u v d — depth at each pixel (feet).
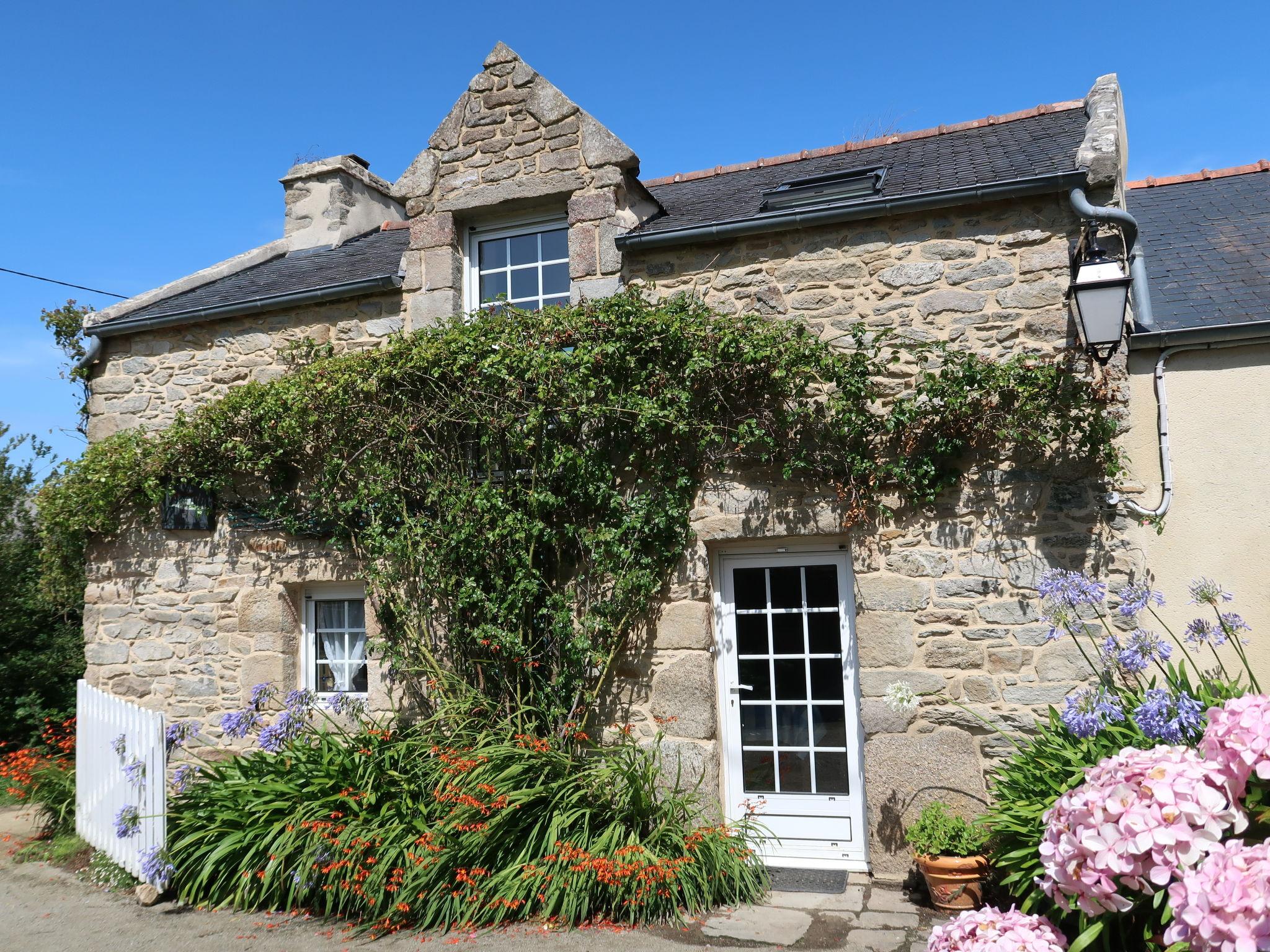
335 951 14.38
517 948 14.11
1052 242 17.29
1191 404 17.22
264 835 16.89
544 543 19.27
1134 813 8.56
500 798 15.62
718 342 18.02
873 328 18.13
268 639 22.82
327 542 22.20
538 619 19.20
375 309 22.53
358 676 23.04
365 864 15.78
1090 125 18.76
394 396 20.40
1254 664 16.51
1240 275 18.97
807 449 17.93
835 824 18.25
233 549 23.41
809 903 15.87
